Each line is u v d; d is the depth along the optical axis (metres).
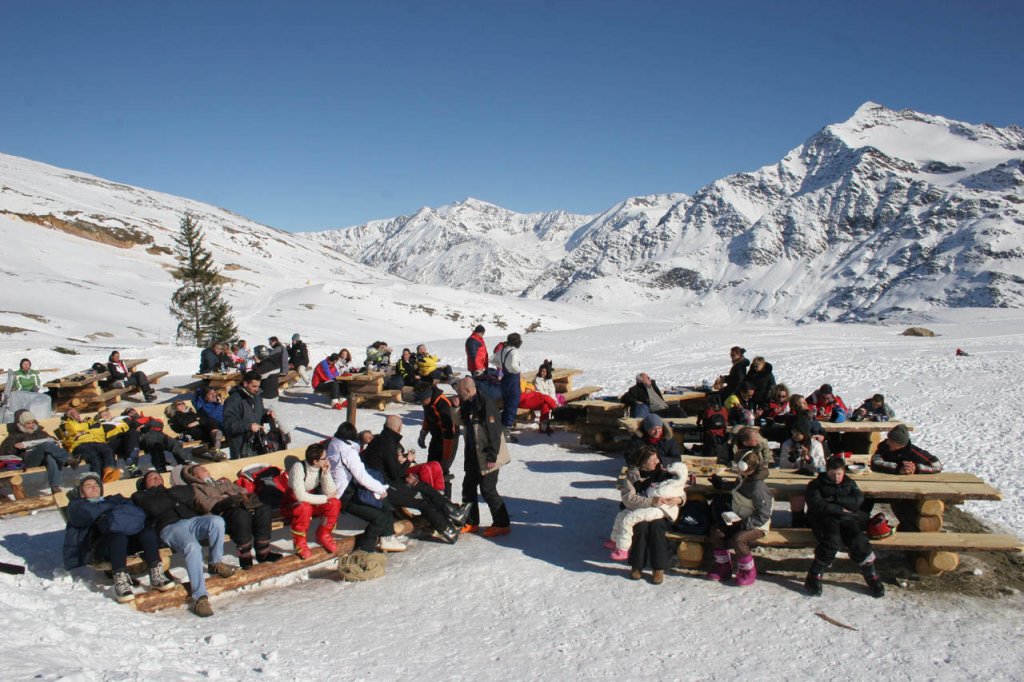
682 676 5.55
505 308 104.81
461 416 8.55
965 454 13.01
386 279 182.12
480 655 5.79
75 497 6.72
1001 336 40.19
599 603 6.80
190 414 11.21
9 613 5.06
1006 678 5.58
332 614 6.47
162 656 5.07
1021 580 7.35
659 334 39.03
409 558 7.82
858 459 10.20
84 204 133.88
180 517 6.77
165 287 90.44
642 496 7.42
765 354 28.84
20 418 9.69
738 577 7.19
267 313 68.88
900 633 6.28
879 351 28.77
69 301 62.56
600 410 12.45
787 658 5.86
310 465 7.28
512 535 8.52
